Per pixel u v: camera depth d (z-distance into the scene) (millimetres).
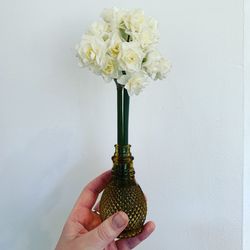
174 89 460
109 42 321
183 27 448
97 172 483
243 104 449
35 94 473
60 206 494
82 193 440
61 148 482
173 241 485
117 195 368
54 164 485
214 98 454
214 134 459
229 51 444
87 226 426
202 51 449
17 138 482
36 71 469
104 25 339
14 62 467
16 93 473
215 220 471
